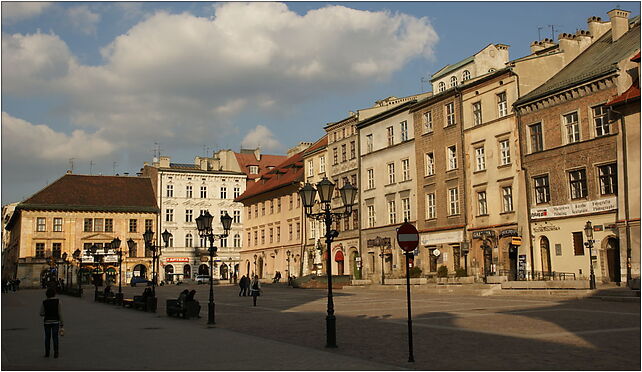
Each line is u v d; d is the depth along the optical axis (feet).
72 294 206.49
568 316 78.79
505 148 160.45
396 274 184.75
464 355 50.72
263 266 286.25
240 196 315.99
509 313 86.22
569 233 140.26
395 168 200.44
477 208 167.73
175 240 329.93
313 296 153.17
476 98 169.58
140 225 326.03
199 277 306.96
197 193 338.13
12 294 222.89
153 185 338.75
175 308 99.19
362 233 214.28
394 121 203.00
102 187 331.36
